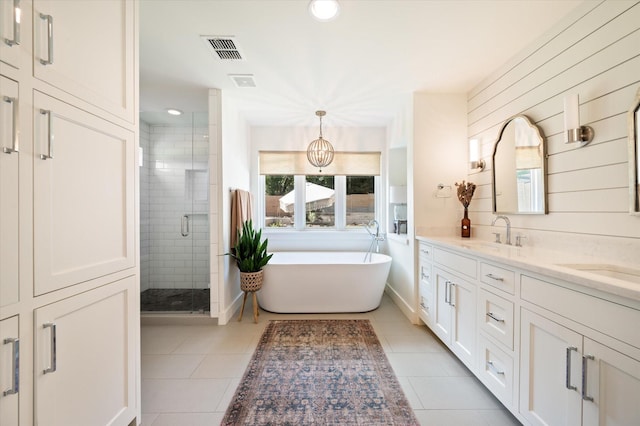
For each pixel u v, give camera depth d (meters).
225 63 2.26
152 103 3.09
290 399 1.66
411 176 2.87
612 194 1.41
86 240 1.08
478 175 2.63
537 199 1.89
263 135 3.98
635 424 0.87
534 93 1.95
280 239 4.00
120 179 1.28
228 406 1.60
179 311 2.92
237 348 2.29
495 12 1.67
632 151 1.30
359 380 1.84
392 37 1.92
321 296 3.03
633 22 1.32
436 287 2.36
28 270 0.86
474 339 1.77
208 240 3.11
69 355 1.01
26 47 0.85
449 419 1.51
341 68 2.34
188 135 3.34
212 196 2.80
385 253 3.97
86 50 1.07
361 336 2.49
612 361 0.93
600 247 1.47
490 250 1.79
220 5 1.61
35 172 0.88
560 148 1.73
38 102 0.88
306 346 2.31
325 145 3.58
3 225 0.80
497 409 1.59
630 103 1.33
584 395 1.02
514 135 2.12
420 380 1.85
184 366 2.02
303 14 1.69
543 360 1.23
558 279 1.14
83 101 1.06
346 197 4.14
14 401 0.83
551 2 1.58
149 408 1.59
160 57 2.17
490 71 2.40
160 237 3.36
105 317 1.19
